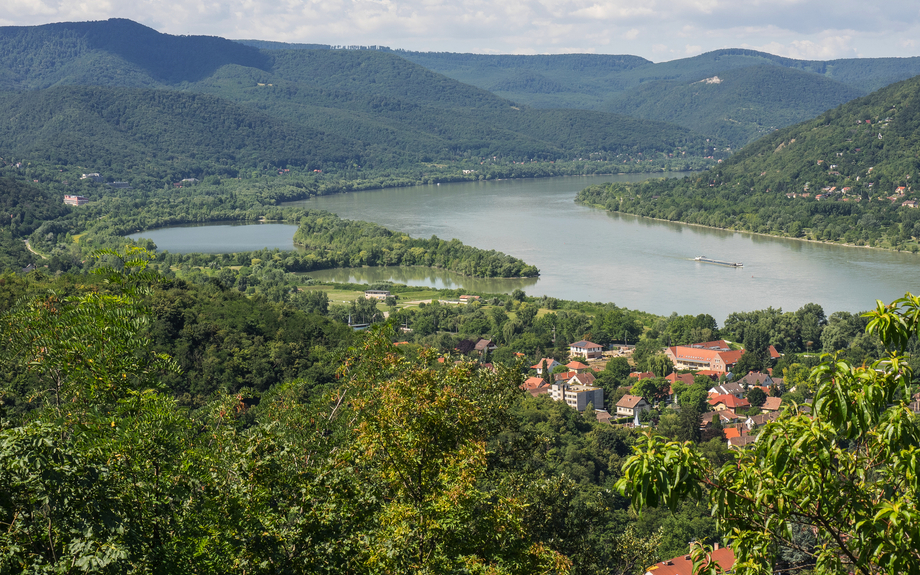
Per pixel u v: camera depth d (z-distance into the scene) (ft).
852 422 55.47
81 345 109.70
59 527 77.20
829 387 56.75
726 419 408.46
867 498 57.88
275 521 87.97
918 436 56.18
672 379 482.28
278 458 95.50
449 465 91.50
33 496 74.13
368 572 87.66
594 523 138.31
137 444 91.04
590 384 456.86
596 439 343.05
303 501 90.63
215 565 87.35
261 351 316.81
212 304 369.50
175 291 371.97
